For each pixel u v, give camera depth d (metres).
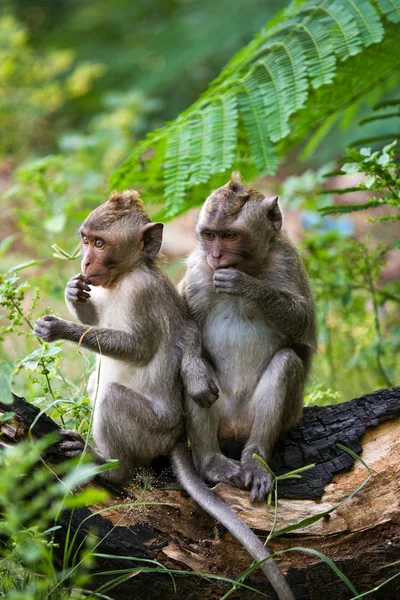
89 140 22.64
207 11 29.25
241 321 11.14
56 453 9.32
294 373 10.46
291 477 9.84
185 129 13.41
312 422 10.34
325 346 15.25
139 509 9.38
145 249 10.87
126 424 10.17
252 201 11.05
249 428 10.96
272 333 11.10
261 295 10.65
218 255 10.92
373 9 13.21
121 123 24.53
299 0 14.72
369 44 12.99
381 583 9.32
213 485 10.27
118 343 10.41
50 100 26.64
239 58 14.58
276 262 11.23
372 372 14.80
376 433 10.12
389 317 16.23
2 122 25.66
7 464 8.38
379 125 23.61
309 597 9.21
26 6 33.91
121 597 9.04
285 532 9.10
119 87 29.86
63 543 8.79
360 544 9.32
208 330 11.26
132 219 10.82
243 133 14.24
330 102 14.82
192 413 10.52
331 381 14.30
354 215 22.50
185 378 10.46
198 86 29.78
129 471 10.20
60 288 14.80
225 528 9.30
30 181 17.78
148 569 8.73
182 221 22.88
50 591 8.36
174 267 17.59
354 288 14.96
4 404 9.11
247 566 9.21
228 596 9.12
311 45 13.34
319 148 26.03
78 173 20.78
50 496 8.73
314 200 17.27
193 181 12.94
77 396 11.10
